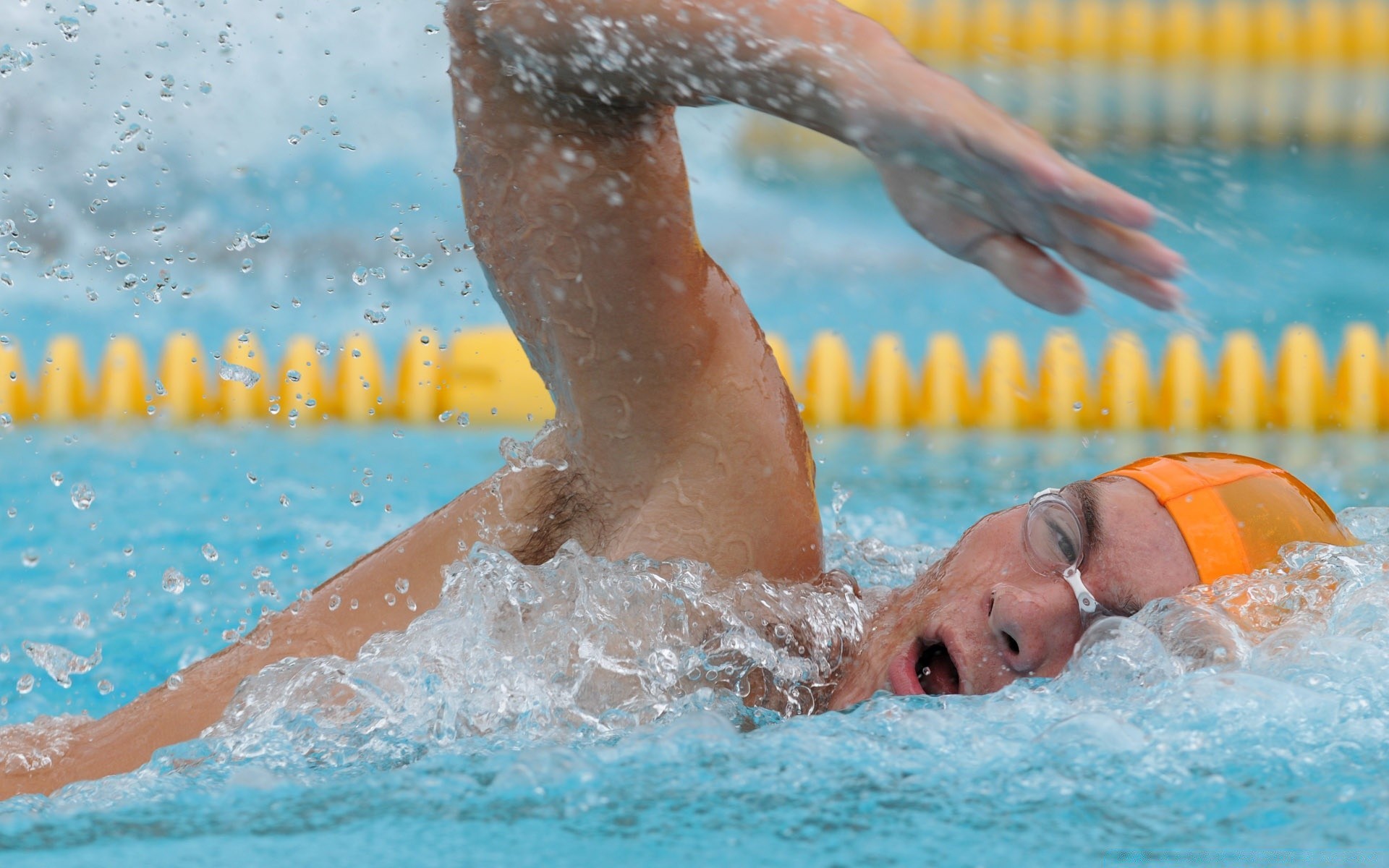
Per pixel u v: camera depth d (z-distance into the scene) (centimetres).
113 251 2017
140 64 2067
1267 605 404
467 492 488
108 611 802
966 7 3528
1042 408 1622
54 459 1273
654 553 446
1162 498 422
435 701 421
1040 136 305
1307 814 305
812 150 3228
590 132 405
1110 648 398
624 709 419
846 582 487
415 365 1608
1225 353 1641
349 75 2434
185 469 1243
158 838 315
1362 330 1669
